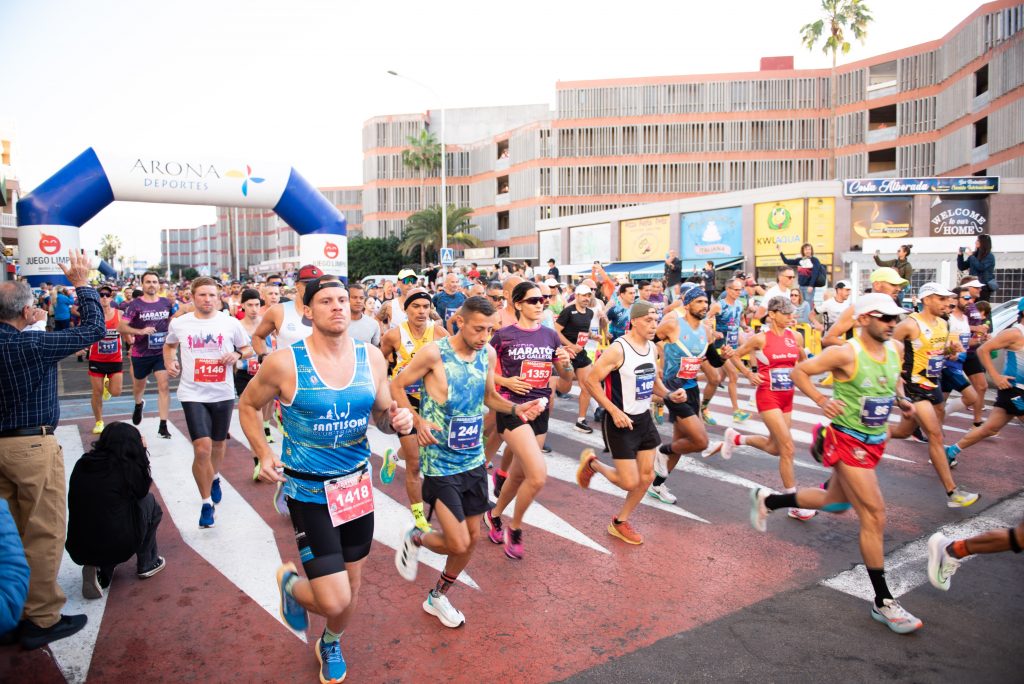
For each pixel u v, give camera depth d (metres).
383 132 71.00
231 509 5.92
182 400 5.45
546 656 3.58
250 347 5.77
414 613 4.07
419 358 3.86
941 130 45.34
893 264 15.16
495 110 73.38
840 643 3.70
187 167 16.11
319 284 3.04
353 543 3.23
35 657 3.60
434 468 3.86
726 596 4.27
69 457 7.66
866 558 3.99
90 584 4.23
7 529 2.41
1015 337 6.46
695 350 6.21
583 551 5.02
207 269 86.50
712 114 54.88
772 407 5.84
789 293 10.88
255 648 3.69
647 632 3.83
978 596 4.26
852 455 4.09
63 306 14.34
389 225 70.94
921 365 5.93
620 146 56.94
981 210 28.31
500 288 8.20
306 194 17.75
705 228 34.16
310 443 3.09
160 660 3.57
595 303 10.61
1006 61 35.78
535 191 58.78
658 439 5.21
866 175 50.94
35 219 14.48
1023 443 8.10
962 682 3.33
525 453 4.62
